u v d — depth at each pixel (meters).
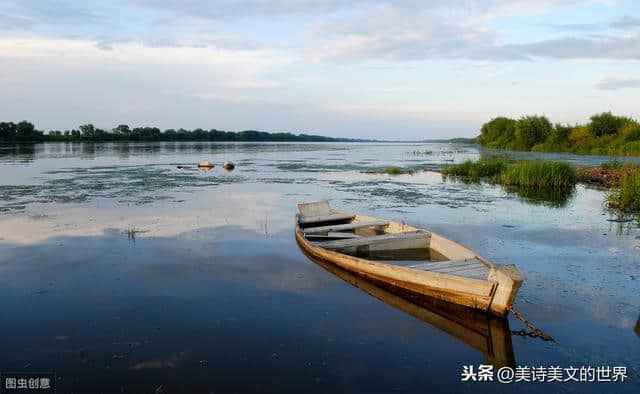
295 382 5.33
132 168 32.28
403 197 19.17
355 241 10.17
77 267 9.34
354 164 39.25
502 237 12.05
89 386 5.25
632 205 16.17
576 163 33.28
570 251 10.67
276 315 7.13
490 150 62.28
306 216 13.88
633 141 43.06
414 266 8.07
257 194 19.91
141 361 5.77
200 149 70.31
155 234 12.16
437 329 6.72
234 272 9.12
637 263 9.71
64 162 37.94
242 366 5.66
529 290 8.15
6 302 7.58
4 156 45.88
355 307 7.47
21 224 13.21
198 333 6.51
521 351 6.10
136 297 7.80
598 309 7.34
